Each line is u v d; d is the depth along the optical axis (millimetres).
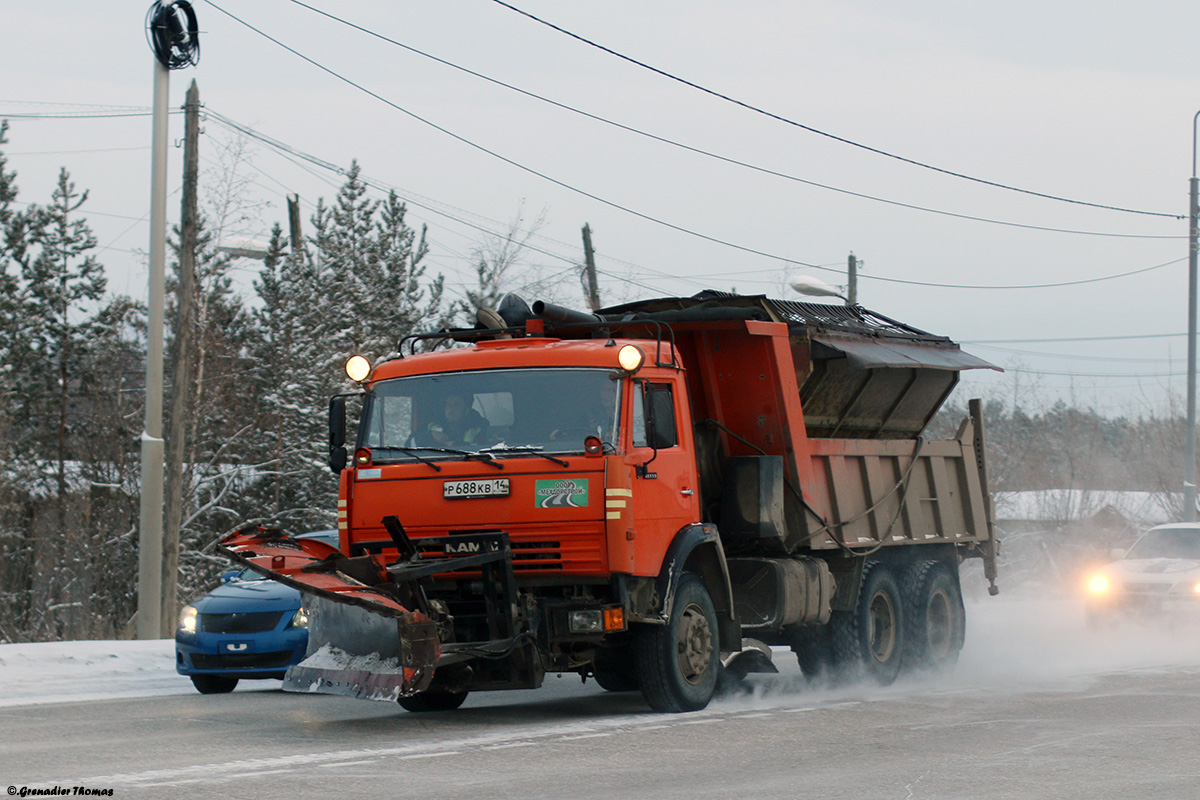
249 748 8328
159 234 19062
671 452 10359
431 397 10117
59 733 9188
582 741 8695
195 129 21406
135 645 15734
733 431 12414
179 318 21188
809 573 12320
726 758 8023
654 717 10000
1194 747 8594
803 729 9398
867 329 13961
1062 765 7832
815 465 12711
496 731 9266
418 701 11070
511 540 9523
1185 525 21125
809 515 12398
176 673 14359
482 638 9789
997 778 7352
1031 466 59094
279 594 13117
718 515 12164
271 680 14758
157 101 18906
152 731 9328
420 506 9727
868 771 7570
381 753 8078
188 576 30766
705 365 12352
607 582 9523
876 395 14109
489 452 9703
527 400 9898
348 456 10422
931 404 15414
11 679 13000
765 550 12336
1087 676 13883
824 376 12953
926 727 9570
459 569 9523
